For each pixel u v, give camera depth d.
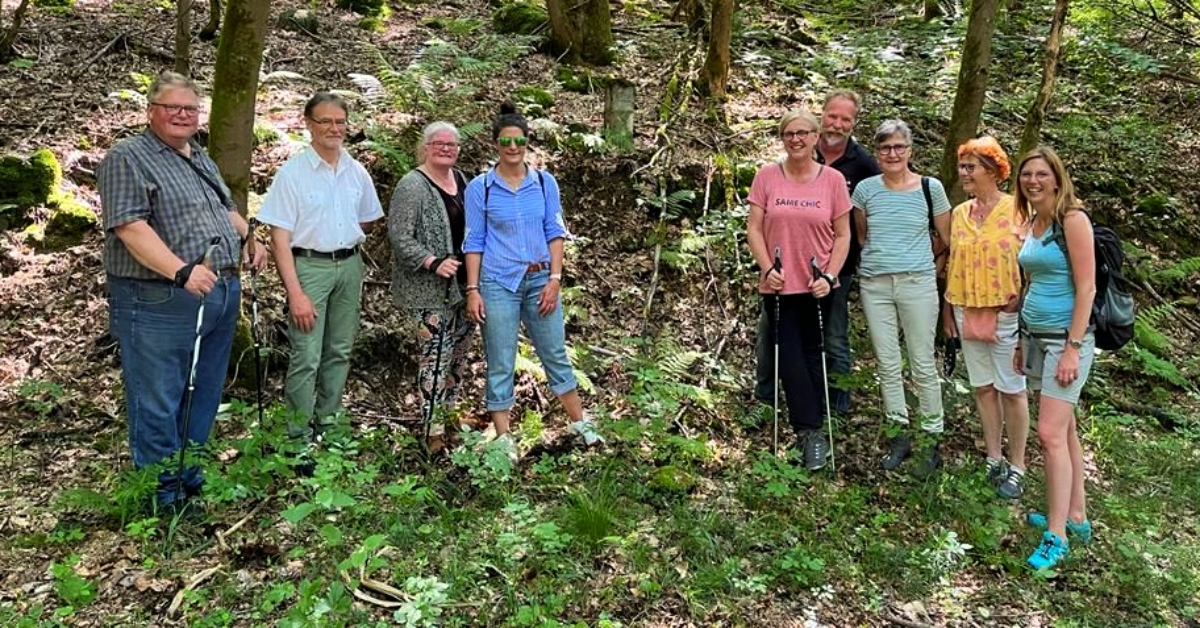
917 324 4.40
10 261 5.05
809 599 3.49
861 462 4.54
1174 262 7.02
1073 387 3.77
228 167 4.39
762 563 3.63
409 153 6.30
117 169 3.20
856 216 4.48
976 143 4.15
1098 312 3.76
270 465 3.67
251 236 3.81
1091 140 7.99
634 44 9.76
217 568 3.34
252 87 4.38
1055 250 3.75
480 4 11.23
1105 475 4.70
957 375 5.38
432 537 3.59
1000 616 3.50
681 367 4.85
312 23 9.23
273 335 4.89
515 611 3.22
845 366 4.71
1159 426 5.33
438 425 4.33
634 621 3.27
